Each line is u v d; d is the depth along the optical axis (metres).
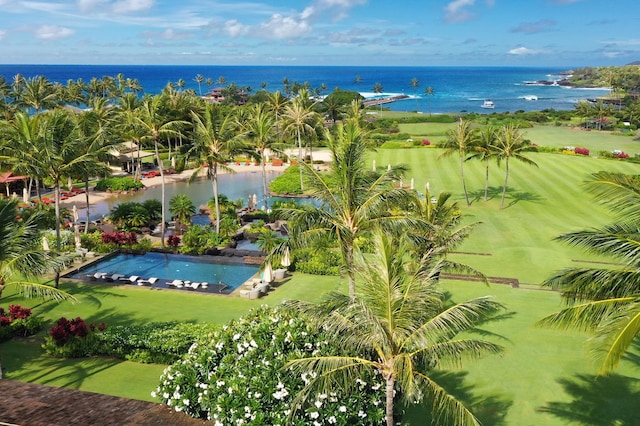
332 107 83.69
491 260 31.36
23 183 53.62
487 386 17.45
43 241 31.77
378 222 18.19
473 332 21.22
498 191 48.56
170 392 14.27
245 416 12.98
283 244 18.05
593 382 17.48
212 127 37.09
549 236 35.97
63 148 28.69
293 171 62.12
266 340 15.04
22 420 12.66
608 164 58.56
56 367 19.28
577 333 20.92
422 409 16.27
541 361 18.95
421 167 60.31
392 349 11.89
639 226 12.58
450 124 110.69
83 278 29.66
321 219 17.98
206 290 27.58
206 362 14.78
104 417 13.14
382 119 112.81
